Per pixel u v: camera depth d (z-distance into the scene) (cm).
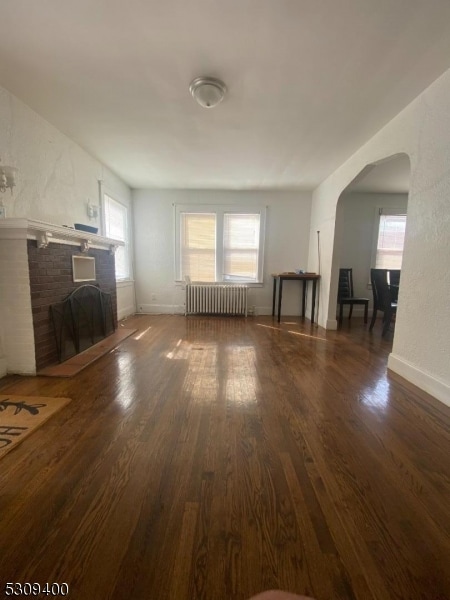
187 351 321
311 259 536
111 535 101
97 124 290
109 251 381
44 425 170
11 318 237
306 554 96
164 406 194
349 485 126
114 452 146
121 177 464
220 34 173
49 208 295
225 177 459
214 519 108
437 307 214
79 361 276
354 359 302
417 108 236
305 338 390
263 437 161
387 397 214
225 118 275
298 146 338
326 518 109
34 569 89
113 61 198
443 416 187
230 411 189
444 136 206
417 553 97
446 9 153
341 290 528
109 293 382
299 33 171
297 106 252
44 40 179
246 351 325
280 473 133
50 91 235
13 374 244
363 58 192
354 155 359
